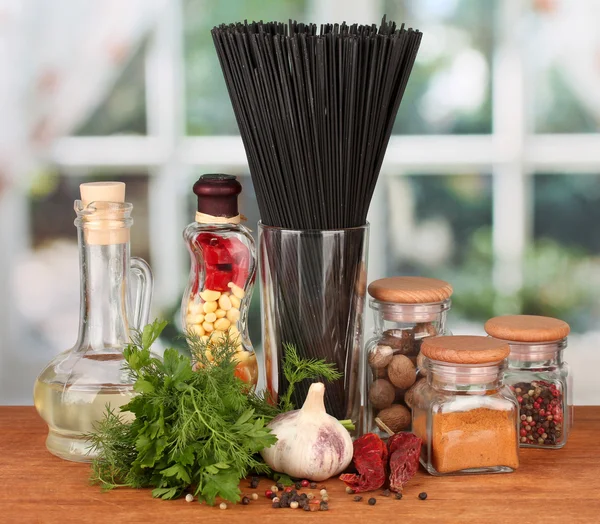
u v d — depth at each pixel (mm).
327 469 942
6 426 1133
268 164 985
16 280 2029
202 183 1042
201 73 1941
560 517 867
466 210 1986
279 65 934
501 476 970
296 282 1003
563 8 1913
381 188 1978
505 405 966
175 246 1992
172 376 935
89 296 1012
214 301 1059
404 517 870
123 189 1024
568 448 1055
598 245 1993
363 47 941
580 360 2039
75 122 1969
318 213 989
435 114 1953
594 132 1950
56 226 2012
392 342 1057
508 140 1954
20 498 916
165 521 863
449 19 1921
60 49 1950
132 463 917
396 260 2006
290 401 1038
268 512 885
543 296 2014
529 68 1931
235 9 1924
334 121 955
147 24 1935
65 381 985
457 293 2018
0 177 1985
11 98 1962
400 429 1059
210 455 909
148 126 1964
